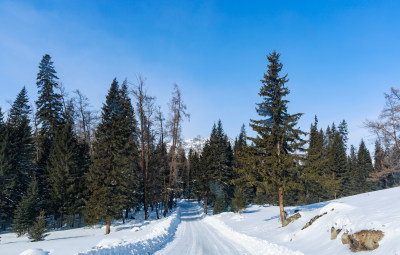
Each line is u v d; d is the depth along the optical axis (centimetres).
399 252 681
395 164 3020
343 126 6931
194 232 2017
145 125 2927
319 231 1273
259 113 2066
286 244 1312
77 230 2648
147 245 1188
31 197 2722
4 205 2906
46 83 3738
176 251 1214
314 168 1889
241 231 1980
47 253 1003
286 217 1984
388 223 838
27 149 3300
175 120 3312
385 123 2697
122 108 2820
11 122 3803
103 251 872
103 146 2448
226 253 1176
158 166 3222
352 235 884
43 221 2166
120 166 2442
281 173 1862
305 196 4522
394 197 1477
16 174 3097
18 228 2564
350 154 7719
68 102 3872
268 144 1880
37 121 3709
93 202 2331
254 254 1156
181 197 9481
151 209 4644
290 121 1936
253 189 5203
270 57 2056
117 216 2336
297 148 1906
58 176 2962
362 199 1833
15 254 1362
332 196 5209
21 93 4109
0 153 2939
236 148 6178
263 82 2044
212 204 5559
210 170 4434
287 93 1966
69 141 3112
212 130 5634
